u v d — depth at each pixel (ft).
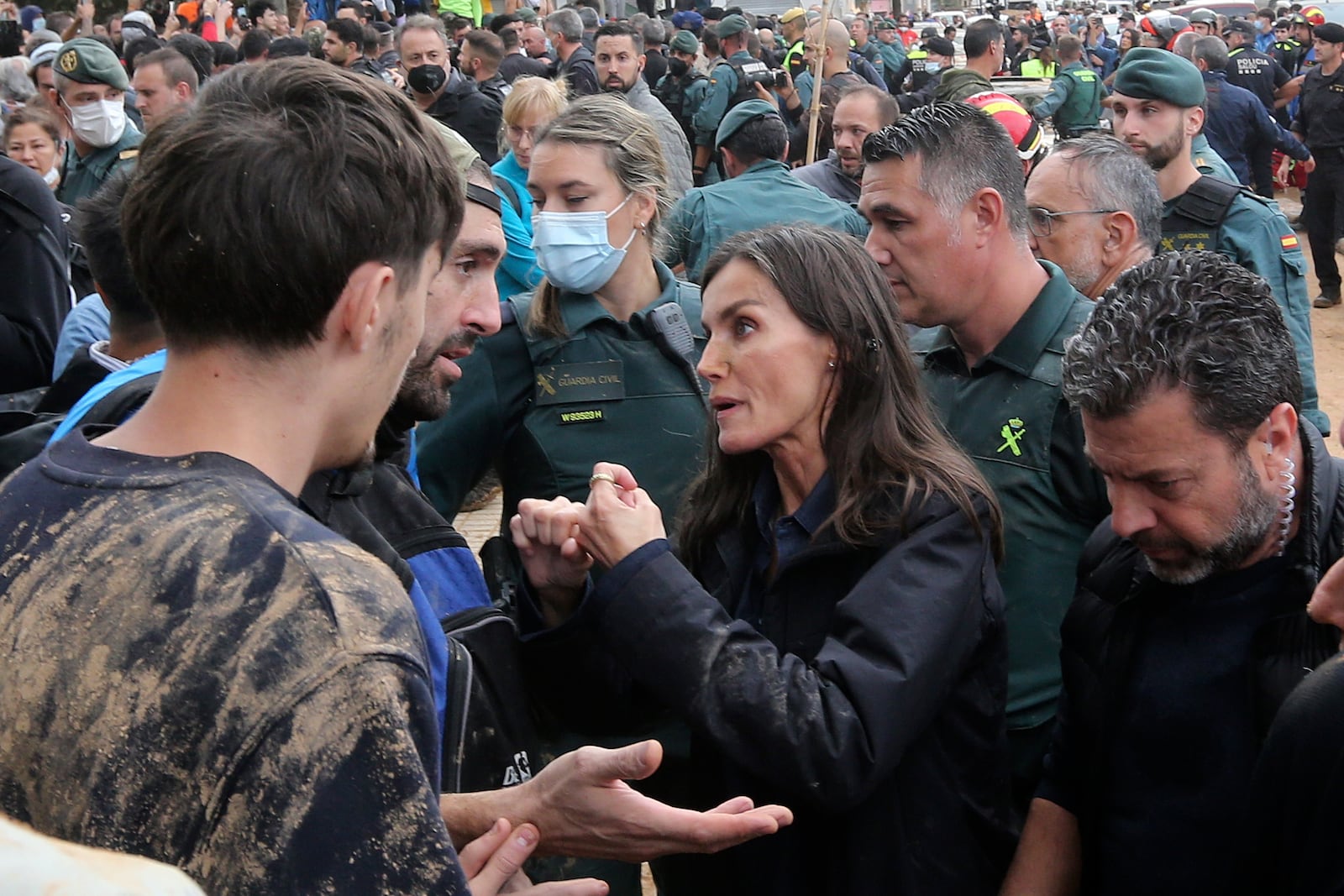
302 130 3.58
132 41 29.76
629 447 9.18
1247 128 33.12
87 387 7.79
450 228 4.00
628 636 5.61
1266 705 5.35
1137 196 9.59
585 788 4.74
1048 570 7.53
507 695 5.74
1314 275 39.11
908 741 5.56
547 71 33.45
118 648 3.13
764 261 5.99
